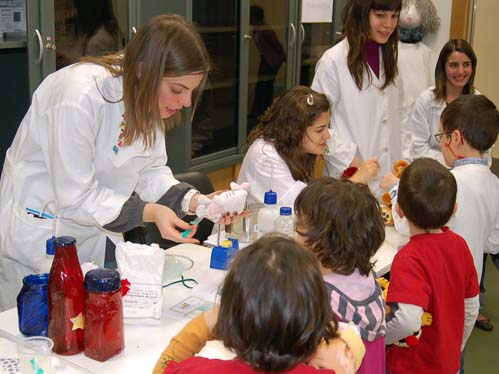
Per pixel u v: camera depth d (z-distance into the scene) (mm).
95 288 1385
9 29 2535
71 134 1678
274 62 3945
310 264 989
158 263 1598
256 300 945
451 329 1839
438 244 1795
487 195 2176
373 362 1496
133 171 1878
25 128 1833
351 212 1394
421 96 3381
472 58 3242
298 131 2396
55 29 2605
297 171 2424
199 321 1229
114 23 2869
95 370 1373
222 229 2258
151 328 1564
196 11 3352
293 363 961
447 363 1835
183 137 3373
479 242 2180
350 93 2973
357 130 3006
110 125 1772
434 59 4730
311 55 4227
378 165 2719
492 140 2201
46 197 1831
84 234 1885
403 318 1692
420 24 4473
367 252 1414
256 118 3945
